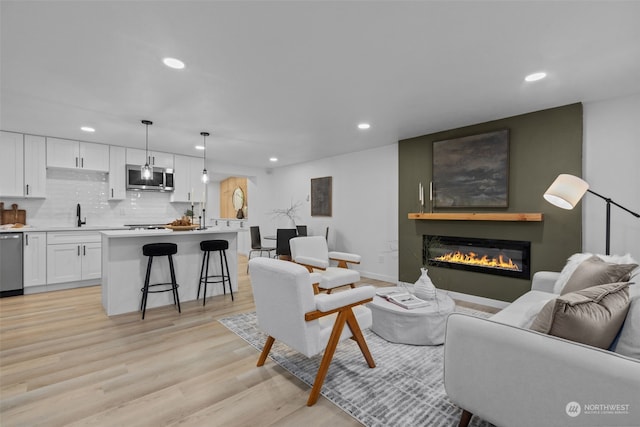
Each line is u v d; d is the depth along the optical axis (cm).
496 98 296
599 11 167
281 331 197
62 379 207
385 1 161
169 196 596
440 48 208
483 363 136
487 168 366
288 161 655
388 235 497
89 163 482
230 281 403
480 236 378
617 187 291
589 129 306
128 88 272
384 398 187
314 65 232
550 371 115
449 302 279
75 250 450
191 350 251
